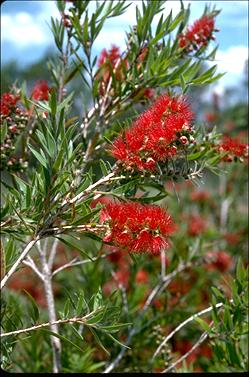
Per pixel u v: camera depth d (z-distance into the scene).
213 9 1.12
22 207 0.81
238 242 2.06
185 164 0.77
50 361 1.36
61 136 0.75
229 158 0.99
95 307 0.78
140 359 1.39
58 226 0.75
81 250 0.77
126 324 0.77
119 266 1.59
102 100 1.08
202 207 2.15
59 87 1.14
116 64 1.09
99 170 1.10
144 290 1.43
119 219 0.73
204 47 1.10
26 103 1.08
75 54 1.05
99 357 1.43
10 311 1.03
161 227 0.72
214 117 2.02
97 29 1.05
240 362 1.07
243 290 1.06
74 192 0.76
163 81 1.03
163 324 1.41
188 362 1.48
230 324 1.04
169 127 0.71
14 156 1.09
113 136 1.05
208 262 1.44
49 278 1.13
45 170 0.73
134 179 0.76
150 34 1.06
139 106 1.18
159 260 1.64
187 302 1.58
